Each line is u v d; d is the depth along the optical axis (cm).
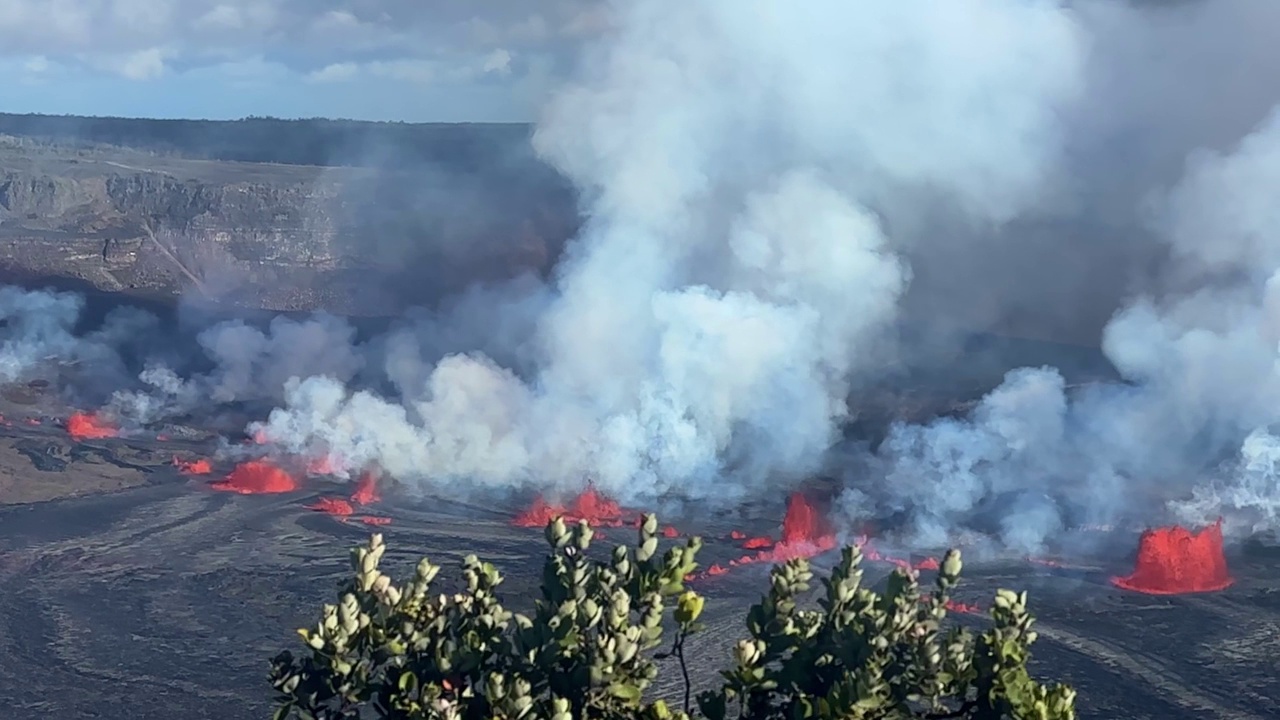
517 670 1584
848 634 1597
